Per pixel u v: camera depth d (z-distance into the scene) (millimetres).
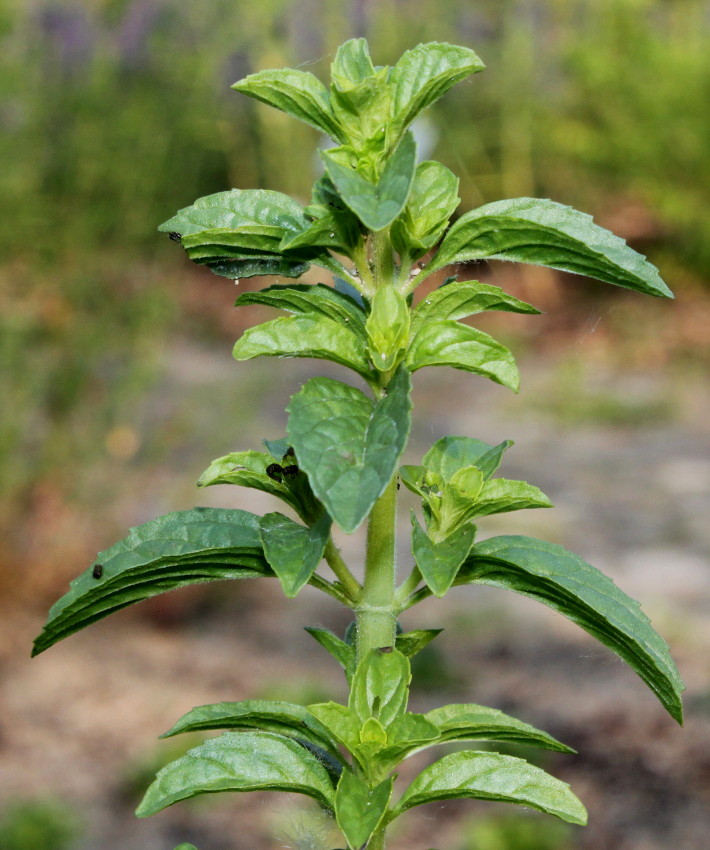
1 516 5852
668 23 14258
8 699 4961
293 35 11289
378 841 1266
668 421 9750
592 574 1240
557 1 13547
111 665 5344
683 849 3816
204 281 12000
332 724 1191
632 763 4348
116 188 6965
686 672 5012
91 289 6195
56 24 7273
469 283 1236
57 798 4211
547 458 8719
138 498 6496
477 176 13234
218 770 1225
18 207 6359
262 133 12664
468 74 1219
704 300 12695
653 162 12953
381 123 1199
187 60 8219
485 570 1290
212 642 5652
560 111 13414
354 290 1354
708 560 6430
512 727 1234
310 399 1048
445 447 1354
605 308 12531
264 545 1175
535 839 3902
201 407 7453
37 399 5945
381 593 1298
